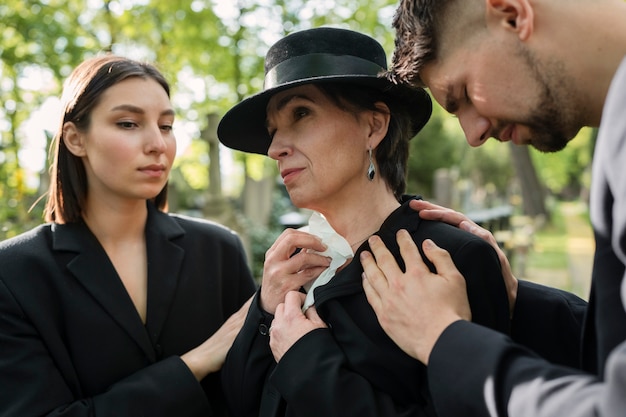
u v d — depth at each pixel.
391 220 1.54
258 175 19.53
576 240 17.52
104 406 1.58
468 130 1.29
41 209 5.29
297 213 10.49
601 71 1.10
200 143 16.98
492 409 1.06
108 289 1.72
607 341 1.01
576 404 0.91
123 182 1.71
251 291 2.09
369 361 1.37
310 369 1.36
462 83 1.24
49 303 1.67
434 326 1.23
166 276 1.82
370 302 1.37
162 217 1.93
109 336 1.69
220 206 7.83
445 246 1.46
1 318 1.61
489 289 1.44
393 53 1.42
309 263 1.57
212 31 13.88
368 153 1.58
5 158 10.74
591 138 16.80
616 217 0.86
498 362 1.09
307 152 1.52
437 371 1.17
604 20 1.10
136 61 1.78
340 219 1.62
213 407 1.87
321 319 1.48
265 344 1.55
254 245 8.46
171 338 1.80
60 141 1.77
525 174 21.28
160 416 1.61
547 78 1.13
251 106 1.66
